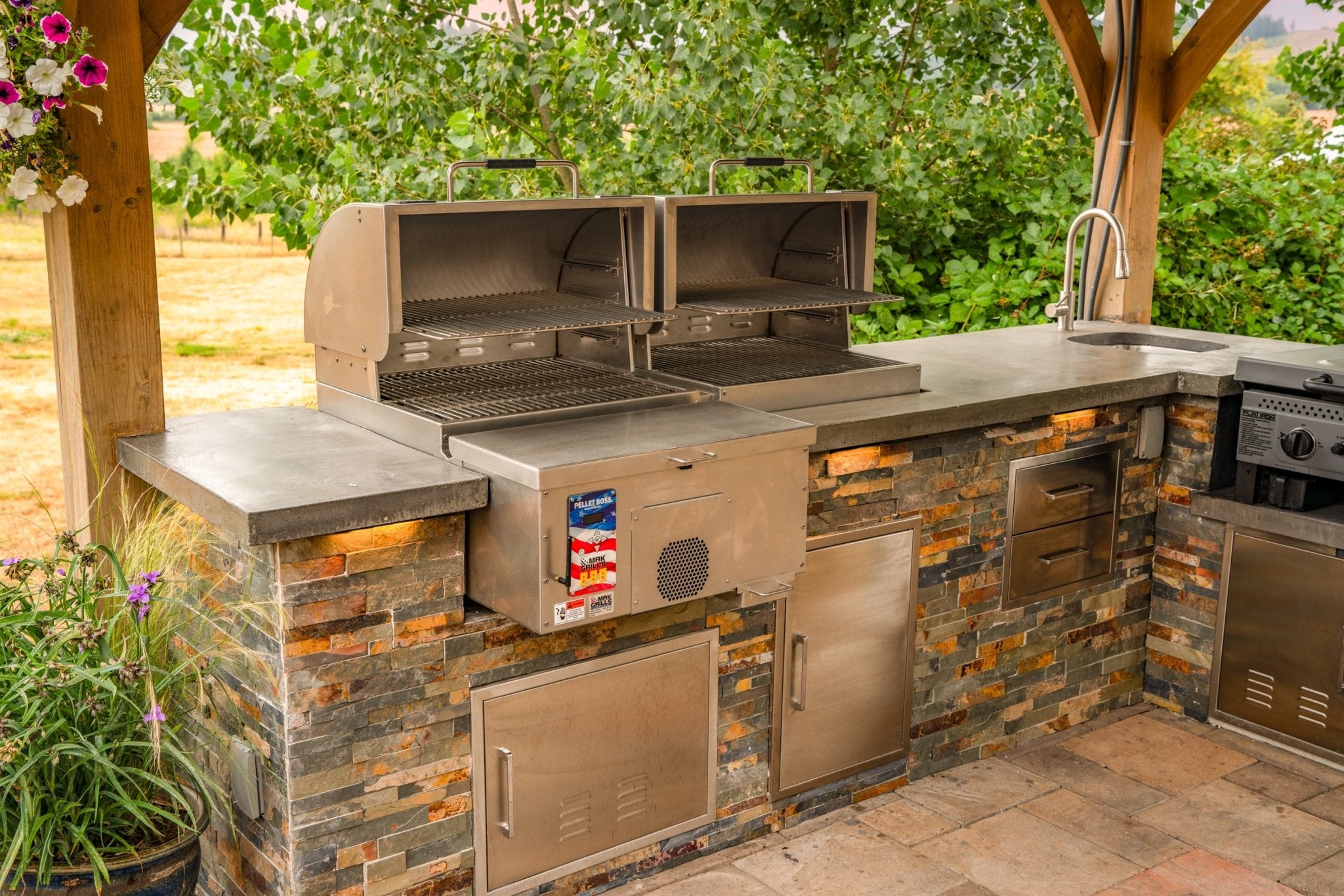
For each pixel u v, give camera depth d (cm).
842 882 283
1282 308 636
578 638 258
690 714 281
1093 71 436
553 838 263
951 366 365
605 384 291
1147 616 383
